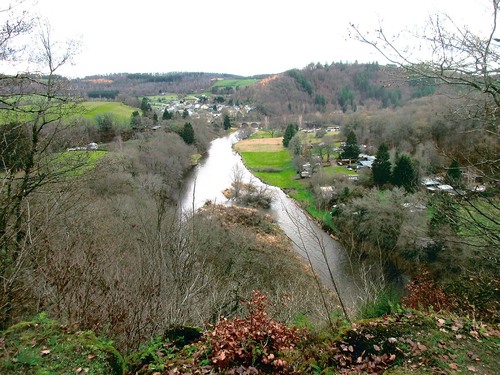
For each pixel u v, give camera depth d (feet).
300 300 30.48
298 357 14.85
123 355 15.43
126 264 24.09
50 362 12.62
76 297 16.92
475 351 14.69
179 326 16.78
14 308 17.56
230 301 25.63
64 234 21.08
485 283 24.54
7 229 20.33
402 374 13.37
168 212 40.98
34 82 21.42
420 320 17.06
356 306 24.68
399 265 56.49
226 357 13.96
